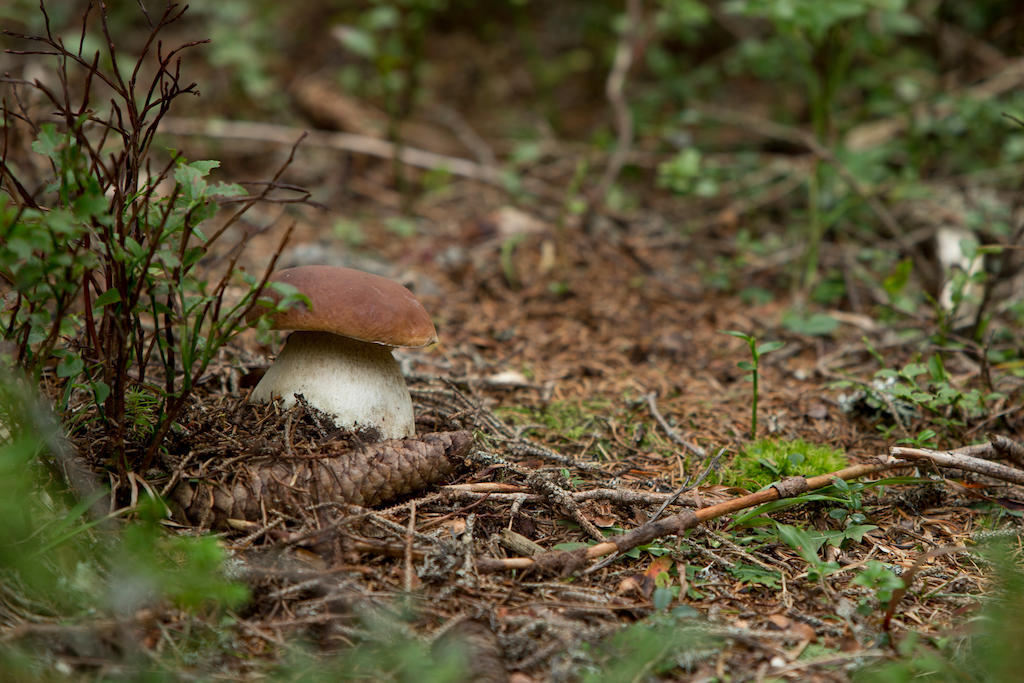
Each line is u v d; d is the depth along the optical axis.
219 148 1.84
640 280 1.43
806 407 1.22
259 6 2.11
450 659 0.95
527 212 1.66
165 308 1.00
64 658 0.94
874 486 1.10
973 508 1.09
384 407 1.07
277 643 0.97
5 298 1.01
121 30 1.95
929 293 1.39
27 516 0.98
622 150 1.64
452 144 2.01
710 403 1.23
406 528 1.03
